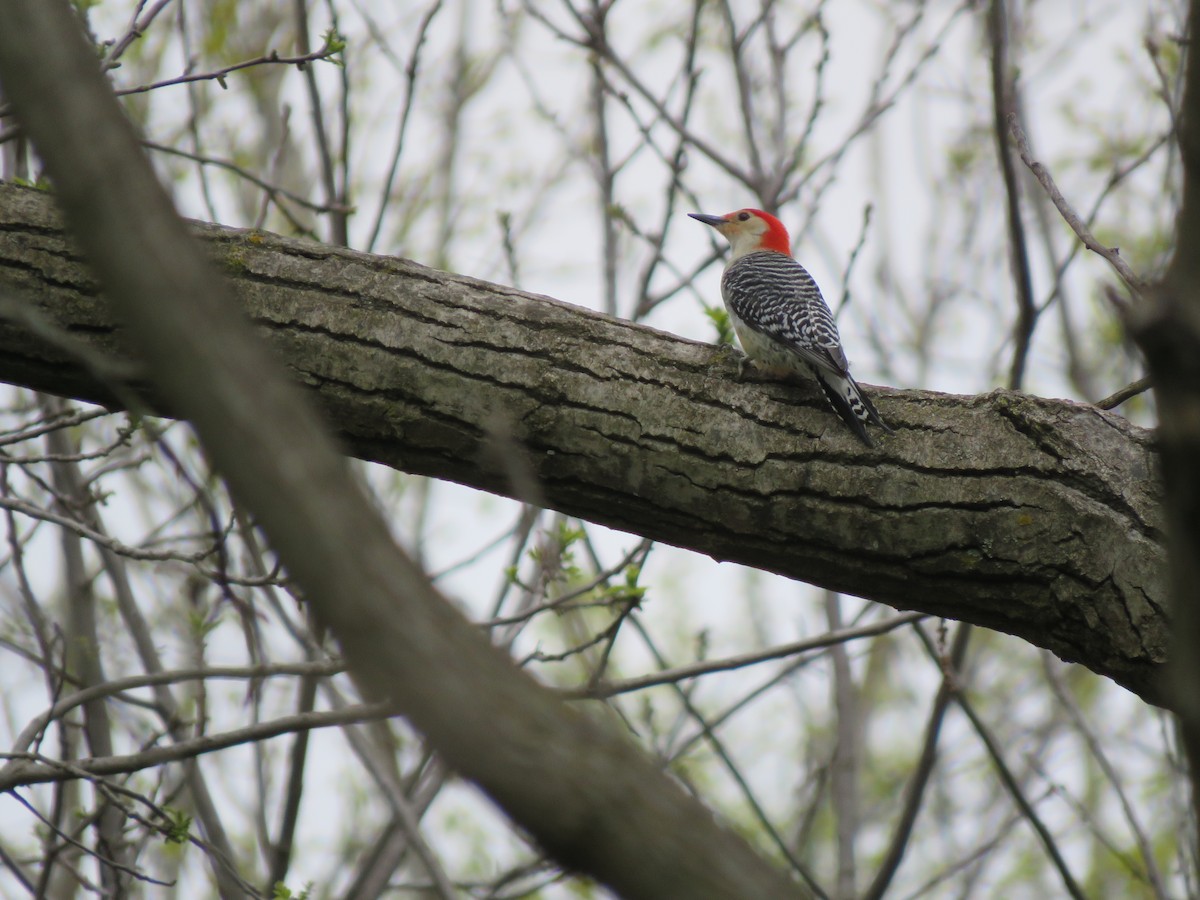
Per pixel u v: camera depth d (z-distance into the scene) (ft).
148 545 42.22
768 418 28.96
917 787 39.81
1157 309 10.98
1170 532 11.46
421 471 30.60
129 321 12.18
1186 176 11.57
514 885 51.57
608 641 33.76
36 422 35.81
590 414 29.30
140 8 34.01
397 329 29.81
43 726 30.96
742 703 43.57
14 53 12.48
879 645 66.90
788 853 39.34
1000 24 37.63
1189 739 11.68
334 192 41.88
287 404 12.16
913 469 28.09
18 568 38.81
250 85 65.87
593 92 49.52
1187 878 39.29
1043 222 58.39
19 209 30.30
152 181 12.53
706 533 29.43
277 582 31.83
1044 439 27.76
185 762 40.27
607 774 11.95
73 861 44.19
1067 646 27.71
